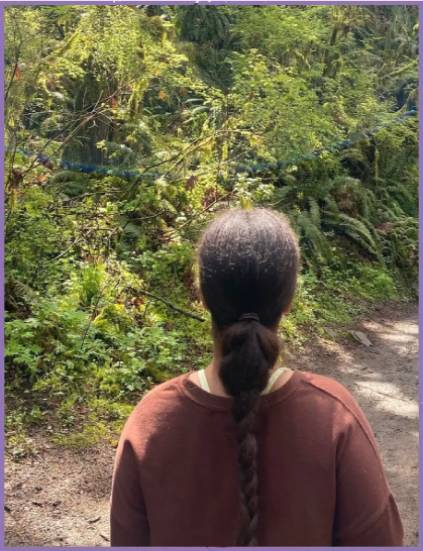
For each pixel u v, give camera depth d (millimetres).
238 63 7449
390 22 11359
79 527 2906
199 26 8234
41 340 4180
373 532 1059
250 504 1003
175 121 7211
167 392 1114
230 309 1045
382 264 8336
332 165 8609
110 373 4160
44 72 5254
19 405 3729
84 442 3529
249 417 1015
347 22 9531
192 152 6020
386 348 6102
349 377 5289
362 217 8727
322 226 8461
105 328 4523
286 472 1047
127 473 1112
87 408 3854
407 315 7391
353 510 1061
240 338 1003
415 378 5352
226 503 1060
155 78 6645
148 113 7062
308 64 8383
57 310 4352
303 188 8078
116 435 3670
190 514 1072
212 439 1062
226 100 6500
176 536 1079
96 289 4789
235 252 1031
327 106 8086
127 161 6215
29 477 3203
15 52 5039
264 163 7613
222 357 1034
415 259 8750
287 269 1049
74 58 5656
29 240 4637
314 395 1075
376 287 7934
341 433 1054
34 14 5438
